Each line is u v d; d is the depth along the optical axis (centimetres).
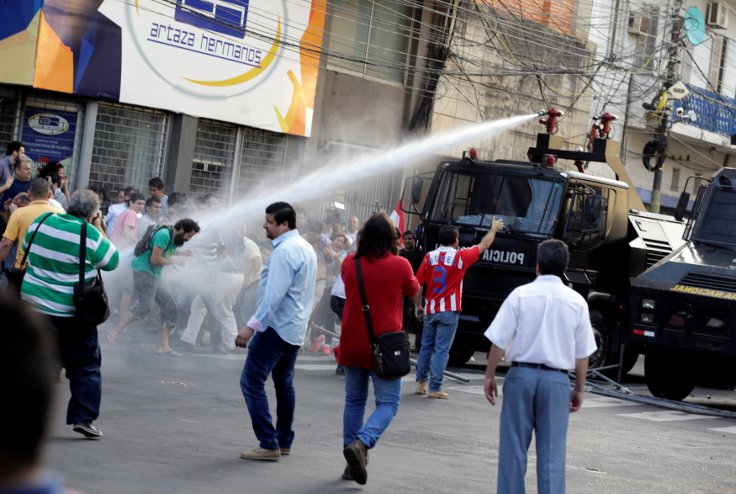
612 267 1781
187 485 659
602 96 2945
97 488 625
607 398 1504
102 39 1748
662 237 1866
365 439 701
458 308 1252
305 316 765
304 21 2108
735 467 970
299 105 2117
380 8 2317
